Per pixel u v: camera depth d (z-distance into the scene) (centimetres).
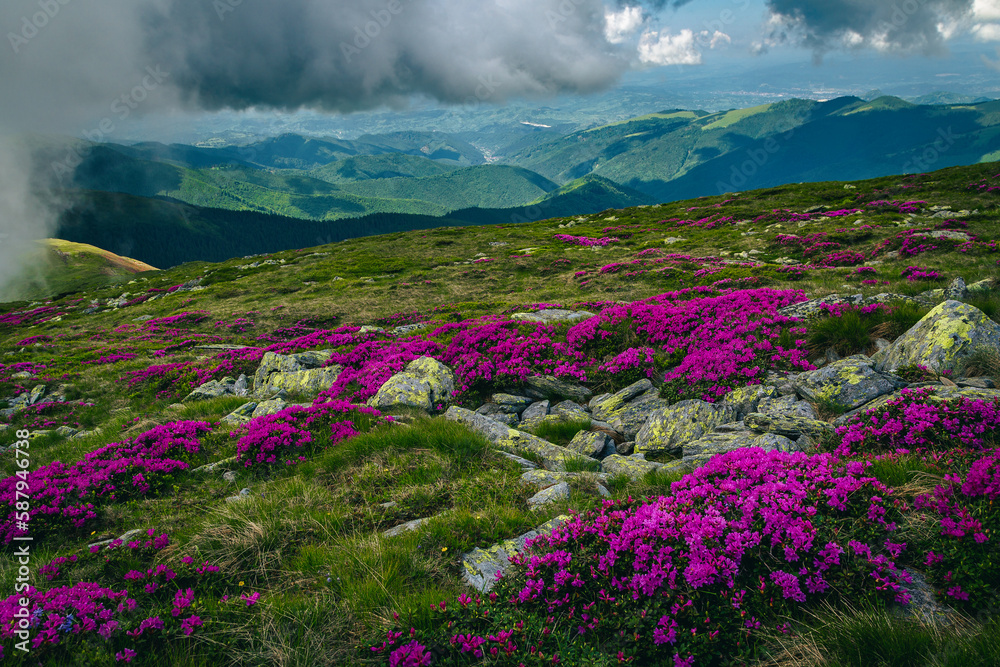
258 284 6438
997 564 425
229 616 512
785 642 413
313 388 1756
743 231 5831
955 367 873
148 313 5750
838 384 945
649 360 1316
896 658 371
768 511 520
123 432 1465
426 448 965
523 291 4494
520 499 759
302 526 707
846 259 3591
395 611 490
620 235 7000
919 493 533
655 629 424
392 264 6612
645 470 846
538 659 423
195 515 793
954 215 4509
